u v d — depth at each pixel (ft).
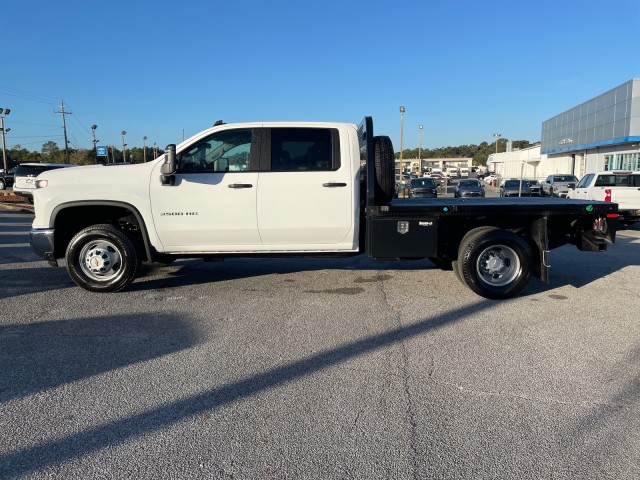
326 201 21.09
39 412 11.69
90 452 10.09
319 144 21.21
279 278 25.41
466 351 15.48
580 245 22.57
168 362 14.58
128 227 22.76
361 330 17.39
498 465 9.73
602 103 126.62
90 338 16.52
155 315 19.02
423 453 10.12
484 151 455.63
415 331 17.31
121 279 21.68
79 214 22.29
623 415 11.62
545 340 16.48
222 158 21.20
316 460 9.87
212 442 10.47
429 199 25.81
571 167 168.04
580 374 13.84
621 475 9.43
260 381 13.35
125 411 11.75
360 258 31.24
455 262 22.81
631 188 48.83
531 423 11.27
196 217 21.11
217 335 16.87
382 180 21.12
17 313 19.13
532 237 21.83
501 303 20.89
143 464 9.72
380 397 12.46
